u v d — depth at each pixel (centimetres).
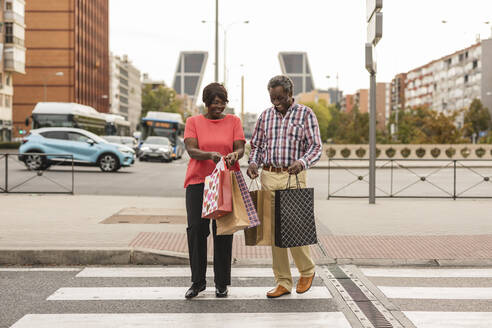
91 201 1188
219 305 480
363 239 760
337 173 2562
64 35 8675
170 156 3397
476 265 641
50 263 643
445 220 939
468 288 539
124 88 13725
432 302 489
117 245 682
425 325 425
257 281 566
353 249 695
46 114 3122
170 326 423
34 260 643
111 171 2288
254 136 513
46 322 432
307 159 477
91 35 9762
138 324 429
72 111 3145
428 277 583
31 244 682
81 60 9125
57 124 3127
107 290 530
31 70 8644
